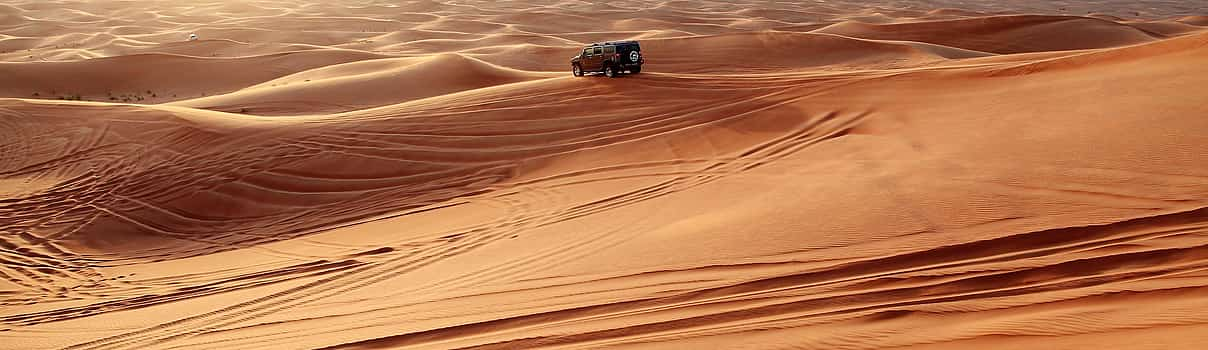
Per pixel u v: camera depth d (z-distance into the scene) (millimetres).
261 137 37062
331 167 33625
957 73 38094
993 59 63688
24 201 31375
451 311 15633
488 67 67938
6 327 19078
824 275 14742
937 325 11555
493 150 34688
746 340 11945
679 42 90062
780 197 22281
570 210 25391
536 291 16172
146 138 37781
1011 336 10555
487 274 18484
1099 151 21078
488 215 26281
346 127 38281
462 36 128375
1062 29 107750
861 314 12477
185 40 125500
